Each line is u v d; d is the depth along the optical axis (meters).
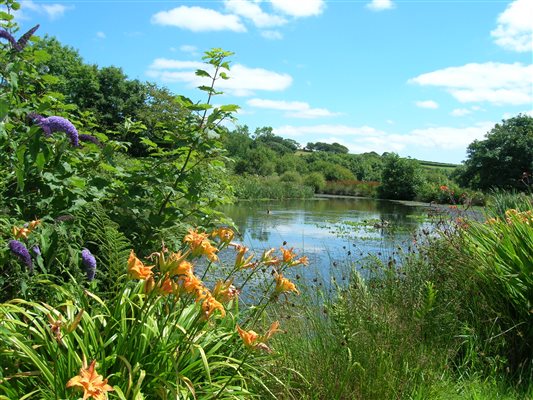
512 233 4.37
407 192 45.56
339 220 19.48
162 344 2.26
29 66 3.43
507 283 4.20
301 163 60.66
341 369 2.98
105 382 1.67
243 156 52.38
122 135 4.20
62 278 2.72
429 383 3.12
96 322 2.37
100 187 3.29
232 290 2.48
